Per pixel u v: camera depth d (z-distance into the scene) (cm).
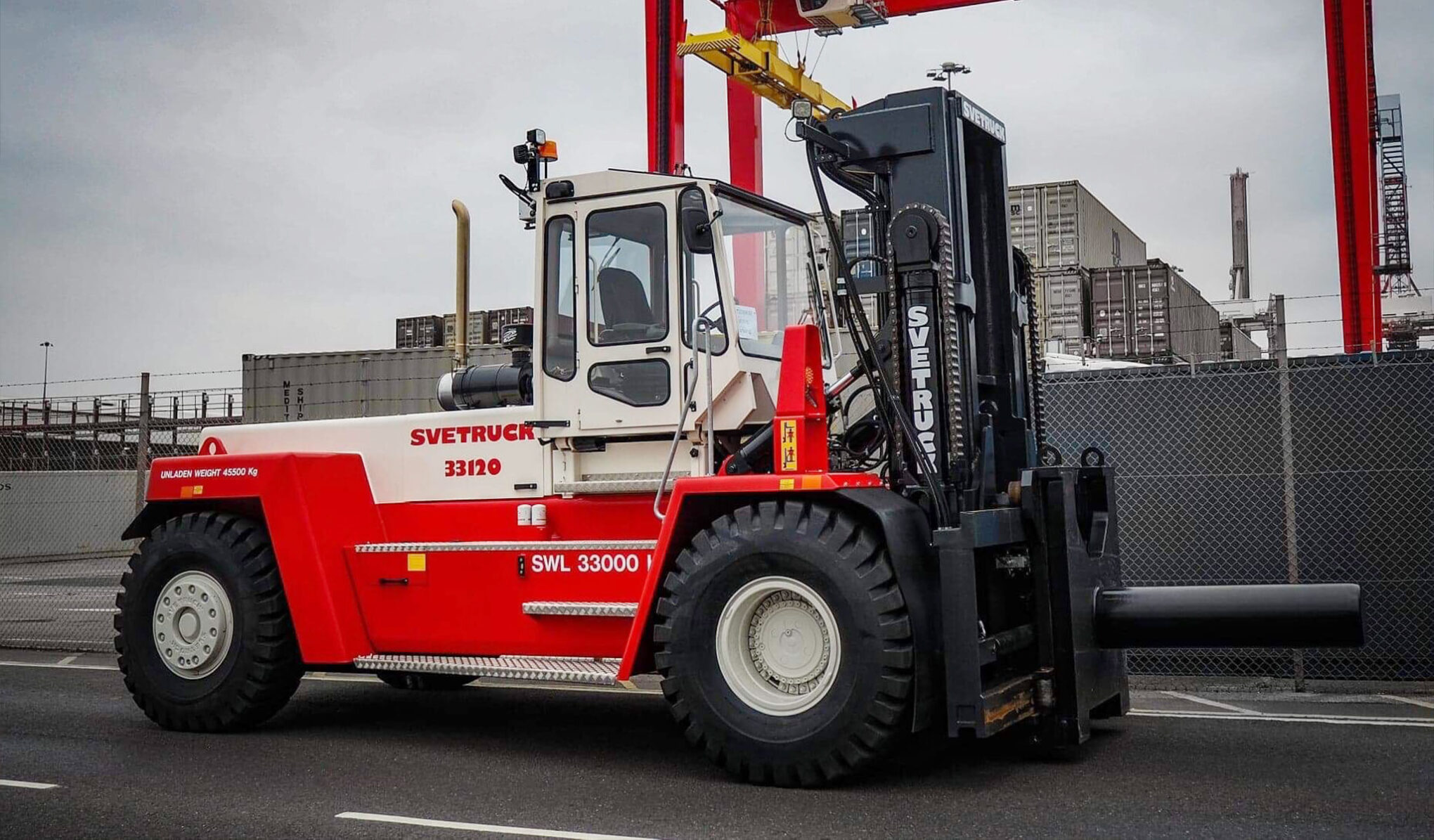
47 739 681
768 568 543
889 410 585
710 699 552
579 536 653
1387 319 2309
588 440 649
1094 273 1623
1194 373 854
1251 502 839
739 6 1972
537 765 603
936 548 545
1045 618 563
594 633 624
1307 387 833
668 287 619
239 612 695
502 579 649
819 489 540
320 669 720
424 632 672
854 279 619
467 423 699
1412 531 809
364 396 1956
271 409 2000
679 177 619
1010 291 644
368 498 716
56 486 2402
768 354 642
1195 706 729
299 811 510
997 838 453
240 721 694
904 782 547
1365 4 1362
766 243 662
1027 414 677
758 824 480
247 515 741
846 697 522
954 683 516
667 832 470
